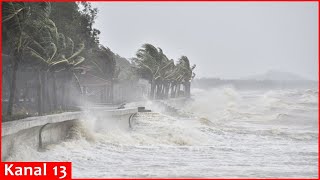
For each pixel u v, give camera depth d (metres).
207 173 31.59
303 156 41.19
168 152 41.78
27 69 63.56
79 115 45.81
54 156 35.56
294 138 60.25
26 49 52.56
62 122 43.25
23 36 44.72
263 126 83.62
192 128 61.22
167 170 32.31
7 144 32.03
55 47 56.16
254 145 50.84
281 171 33.31
